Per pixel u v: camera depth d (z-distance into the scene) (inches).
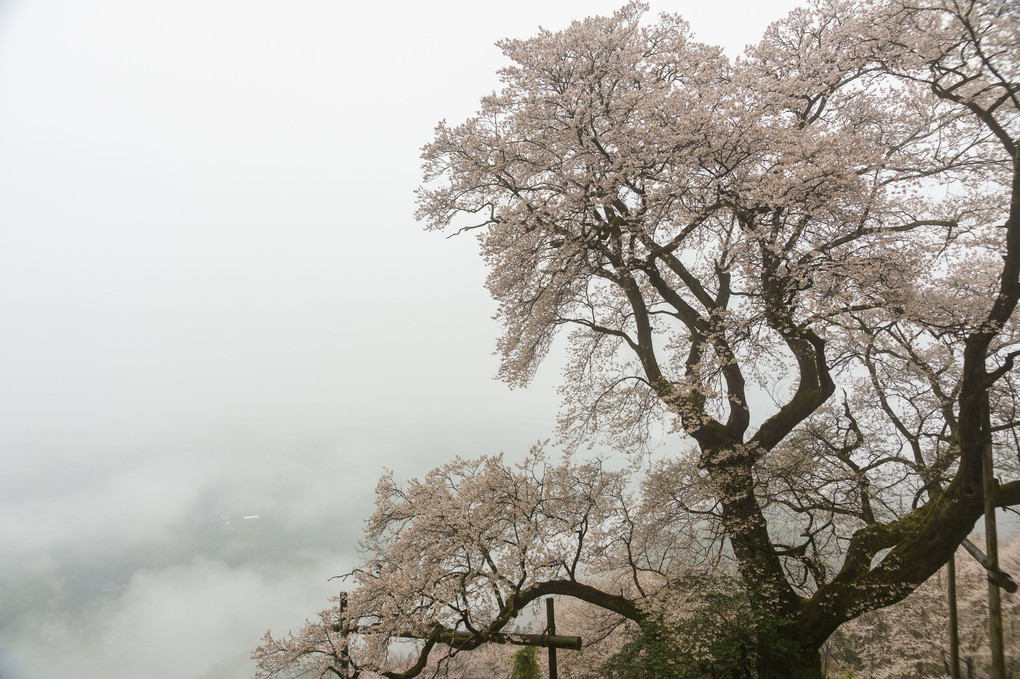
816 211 331.6
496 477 375.9
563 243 391.5
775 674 317.1
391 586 344.5
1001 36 322.0
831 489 399.5
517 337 450.0
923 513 355.3
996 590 278.4
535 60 384.2
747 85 388.2
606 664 405.1
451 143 403.9
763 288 345.4
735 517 378.6
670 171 356.2
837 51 394.3
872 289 334.6
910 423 456.8
